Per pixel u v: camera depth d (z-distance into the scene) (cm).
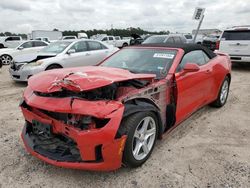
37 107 280
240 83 813
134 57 423
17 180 286
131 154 287
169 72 367
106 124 260
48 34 3600
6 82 844
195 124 452
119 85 307
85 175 296
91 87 267
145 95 314
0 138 389
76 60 862
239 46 1031
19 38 2417
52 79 301
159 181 285
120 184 280
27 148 306
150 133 322
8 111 523
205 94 461
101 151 264
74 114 264
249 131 424
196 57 443
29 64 774
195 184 280
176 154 343
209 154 344
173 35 1391
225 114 507
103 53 960
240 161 327
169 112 360
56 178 290
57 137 287
